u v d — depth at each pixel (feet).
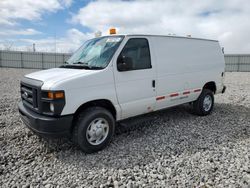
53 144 13.35
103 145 12.60
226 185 8.99
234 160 11.16
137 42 14.02
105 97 12.35
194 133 15.24
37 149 12.71
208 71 19.48
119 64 12.90
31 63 104.78
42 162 11.28
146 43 14.56
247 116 19.57
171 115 19.75
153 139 14.17
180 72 16.78
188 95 17.80
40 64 105.40
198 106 19.11
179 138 14.32
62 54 104.58
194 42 18.28
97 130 12.27
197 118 18.88
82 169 10.53
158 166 10.69
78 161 11.33
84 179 9.68
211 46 19.99
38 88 11.12
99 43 14.46
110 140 13.08
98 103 12.76
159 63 15.16
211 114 20.21
